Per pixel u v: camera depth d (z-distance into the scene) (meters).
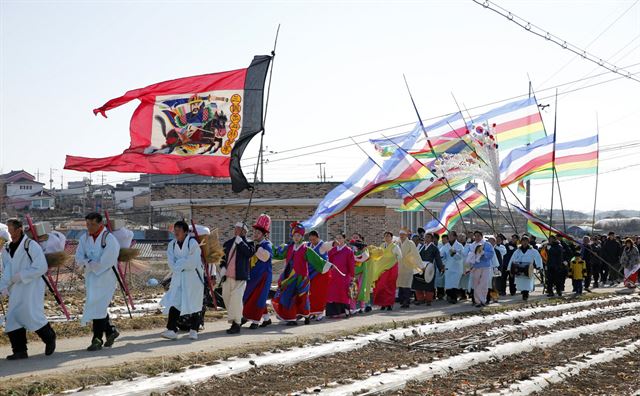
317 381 9.89
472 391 9.80
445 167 24.94
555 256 23.97
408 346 12.74
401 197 40.50
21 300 10.76
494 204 27.56
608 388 10.72
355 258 18.09
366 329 14.45
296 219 40.56
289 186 40.44
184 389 9.12
